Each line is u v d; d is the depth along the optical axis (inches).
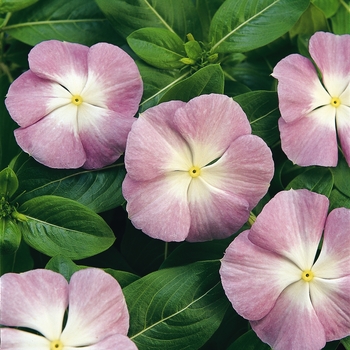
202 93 14.2
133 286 13.6
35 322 13.0
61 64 14.3
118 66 14.2
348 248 13.5
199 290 13.7
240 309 13.3
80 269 13.3
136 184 13.6
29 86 14.2
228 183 13.7
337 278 13.5
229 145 13.6
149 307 13.6
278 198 13.4
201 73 14.1
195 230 13.8
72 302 13.0
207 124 13.5
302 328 13.4
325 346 13.8
